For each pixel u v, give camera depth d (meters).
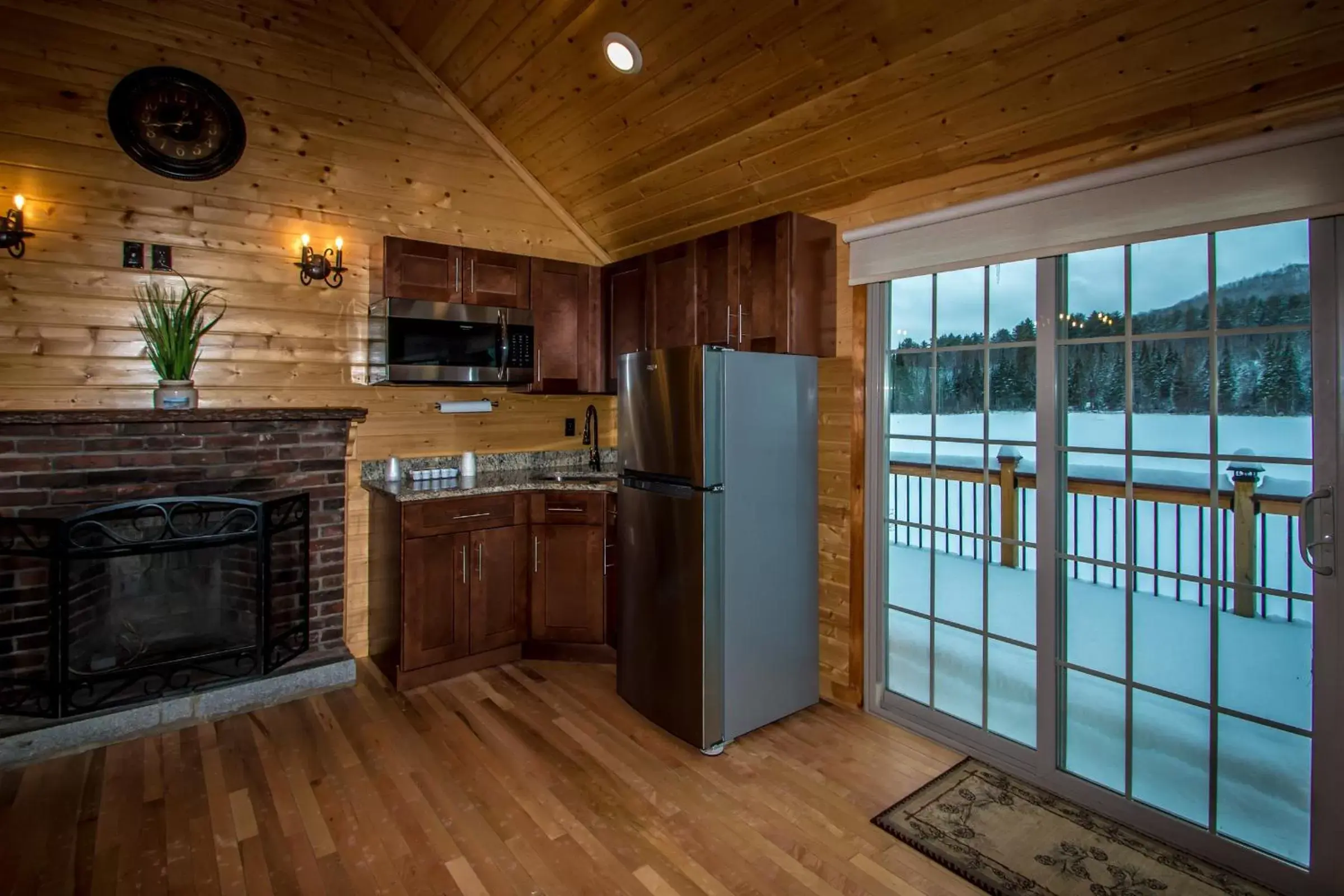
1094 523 2.31
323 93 3.32
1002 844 2.12
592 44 2.78
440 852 2.07
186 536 2.77
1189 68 1.90
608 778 2.49
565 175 3.77
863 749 2.71
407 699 3.11
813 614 3.06
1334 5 1.62
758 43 2.43
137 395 2.94
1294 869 1.90
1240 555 2.01
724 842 2.13
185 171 3.00
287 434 3.19
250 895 1.88
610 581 3.53
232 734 2.78
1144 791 2.22
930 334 2.77
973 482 2.65
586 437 4.30
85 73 2.80
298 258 3.29
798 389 2.93
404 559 3.16
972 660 2.68
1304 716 1.90
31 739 2.54
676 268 3.38
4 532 2.61
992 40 2.06
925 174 2.68
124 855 2.04
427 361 3.31
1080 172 2.26
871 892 1.92
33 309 2.74
